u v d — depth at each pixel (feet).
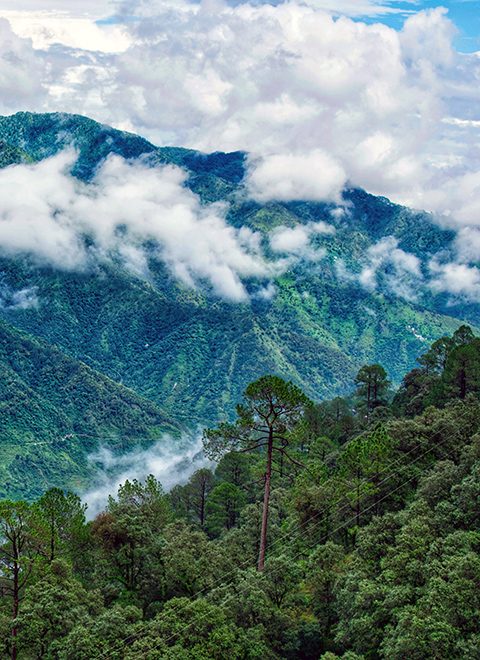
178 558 224.74
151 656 169.37
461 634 149.79
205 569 225.97
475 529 199.11
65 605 194.80
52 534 236.02
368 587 175.22
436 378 427.33
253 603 186.29
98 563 238.07
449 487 225.56
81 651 175.63
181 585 222.28
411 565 177.37
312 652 186.29
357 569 195.42
